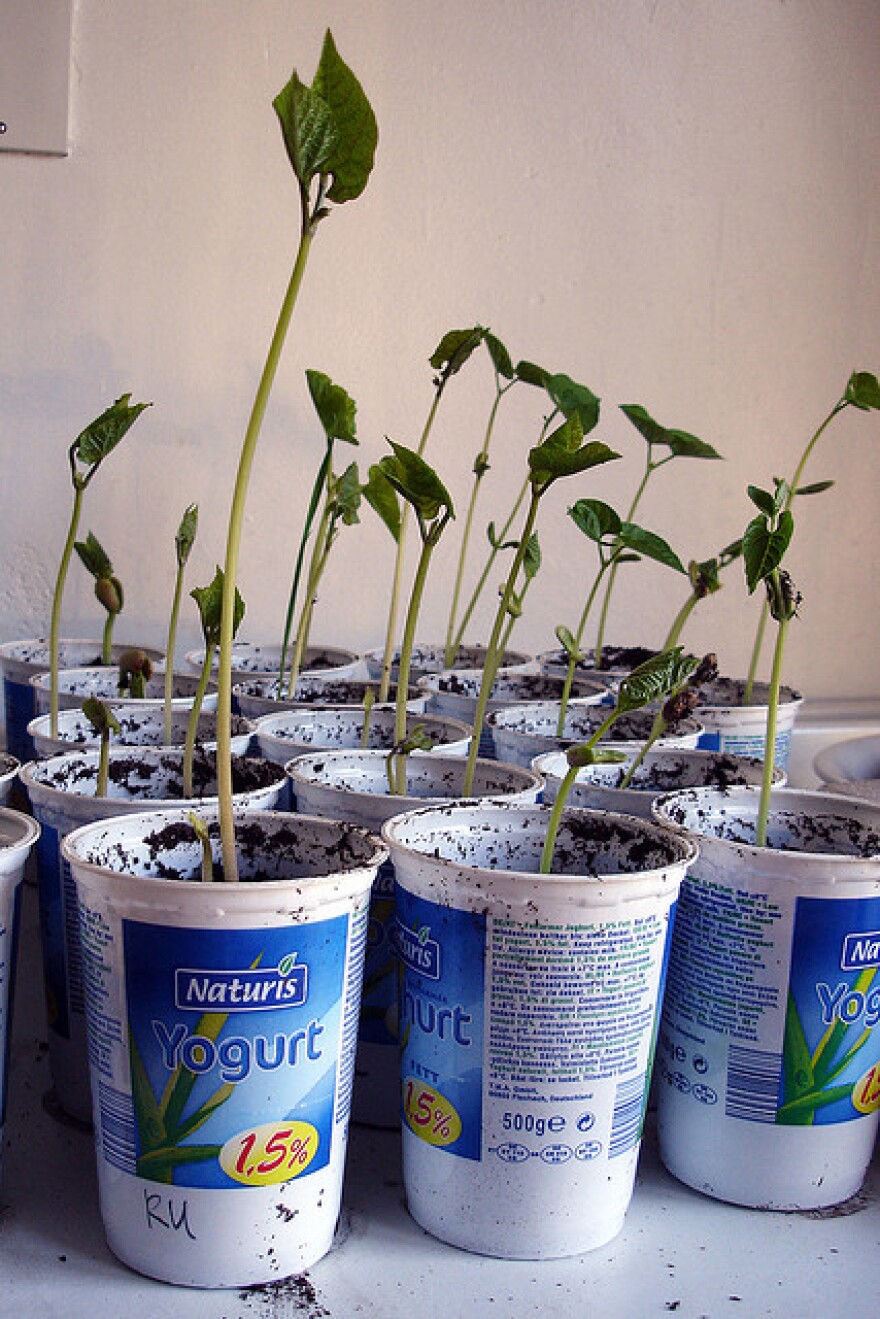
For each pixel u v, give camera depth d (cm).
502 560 152
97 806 73
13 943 67
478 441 148
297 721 102
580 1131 65
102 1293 62
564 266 148
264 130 133
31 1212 70
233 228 134
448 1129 66
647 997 65
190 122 131
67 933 76
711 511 160
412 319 143
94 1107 65
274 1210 62
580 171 146
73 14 125
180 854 70
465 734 101
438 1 137
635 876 62
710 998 72
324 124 54
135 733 99
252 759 86
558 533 153
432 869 63
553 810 69
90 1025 63
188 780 81
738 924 70
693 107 150
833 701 170
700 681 92
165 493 137
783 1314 64
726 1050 72
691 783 96
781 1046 70
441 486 74
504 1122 64
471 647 144
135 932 59
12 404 130
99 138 128
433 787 90
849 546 167
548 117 144
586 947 62
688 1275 66
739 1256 69
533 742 97
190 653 130
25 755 118
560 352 150
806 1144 72
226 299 135
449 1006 64
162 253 132
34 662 116
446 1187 67
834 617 168
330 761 89
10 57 123
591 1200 66
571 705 112
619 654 146
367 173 57
